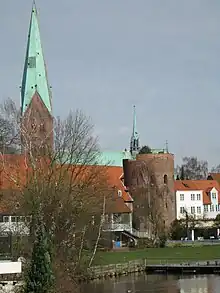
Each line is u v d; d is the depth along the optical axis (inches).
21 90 4658.0
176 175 7411.4
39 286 1341.0
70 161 2405.3
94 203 2475.4
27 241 1931.6
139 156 4643.2
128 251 3754.9
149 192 4554.6
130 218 4202.8
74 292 1948.8
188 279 2824.8
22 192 2154.3
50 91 4665.4
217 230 4803.2
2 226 2247.8
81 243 2215.8
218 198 5369.1
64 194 2170.3
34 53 4655.5
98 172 2928.2
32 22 4697.3
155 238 4148.6
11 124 2433.6
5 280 1425.9
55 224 2080.5
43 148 2461.9
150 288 2512.3
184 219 4731.8
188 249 3892.7
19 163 2482.8
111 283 2674.7
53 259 1652.3
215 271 3088.1
